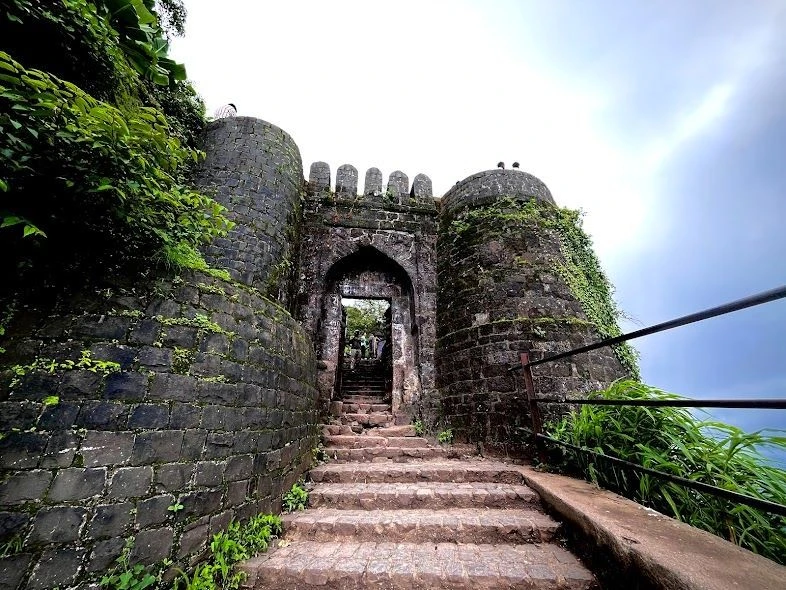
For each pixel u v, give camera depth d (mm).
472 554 2461
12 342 1718
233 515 2418
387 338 8805
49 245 1900
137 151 2096
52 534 1592
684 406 1868
